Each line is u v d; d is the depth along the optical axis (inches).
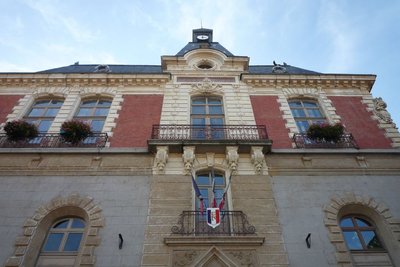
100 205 405.1
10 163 450.3
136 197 415.5
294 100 609.9
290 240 375.2
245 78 624.1
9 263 347.3
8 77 611.5
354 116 566.9
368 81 633.0
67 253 370.9
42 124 544.1
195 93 600.1
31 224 384.2
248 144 463.2
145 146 490.3
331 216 401.7
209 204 416.2
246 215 396.8
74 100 580.7
